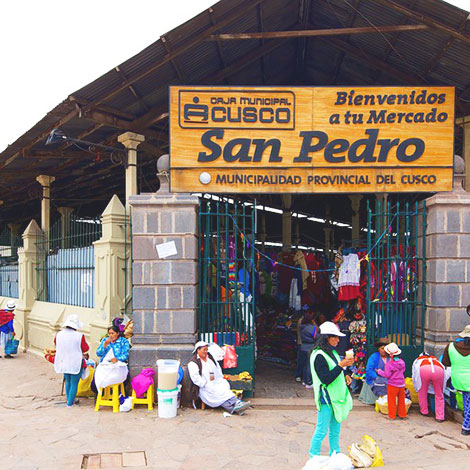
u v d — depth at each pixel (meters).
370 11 7.52
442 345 7.11
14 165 11.91
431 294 7.28
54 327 10.43
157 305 7.30
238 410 6.78
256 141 7.55
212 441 5.72
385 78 9.21
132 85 7.96
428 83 8.77
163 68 7.95
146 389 6.99
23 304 12.31
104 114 8.64
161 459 5.19
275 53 9.24
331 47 8.95
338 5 7.73
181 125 7.53
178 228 7.33
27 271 12.27
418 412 6.88
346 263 8.03
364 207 16.66
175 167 7.50
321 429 4.69
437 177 7.51
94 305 9.54
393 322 7.57
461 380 6.01
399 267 7.66
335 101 7.57
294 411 6.92
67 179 13.98
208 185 7.51
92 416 6.69
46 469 4.89
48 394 7.98
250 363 7.51
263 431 6.07
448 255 7.15
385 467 4.83
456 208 7.18
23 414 6.81
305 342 8.52
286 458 5.23
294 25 8.74
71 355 7.15
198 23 7.15
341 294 8.02
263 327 10.88
